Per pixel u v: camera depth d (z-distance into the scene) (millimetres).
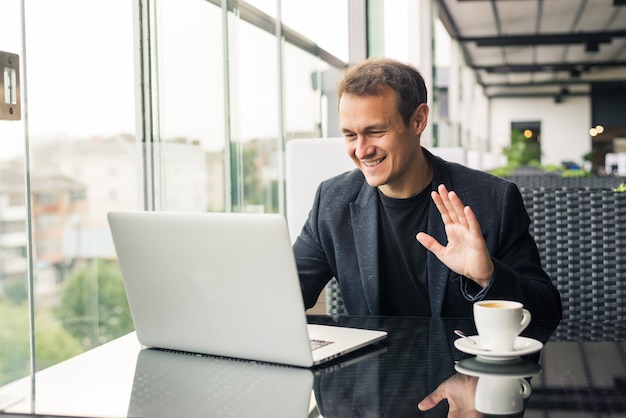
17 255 1847
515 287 1250
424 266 1521
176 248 1077
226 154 2752
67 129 2143
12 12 1834
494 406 812
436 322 1333
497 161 19547
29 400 889
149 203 2453
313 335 1173
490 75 17656
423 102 1457
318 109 3711
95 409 850
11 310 1849
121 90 2369
